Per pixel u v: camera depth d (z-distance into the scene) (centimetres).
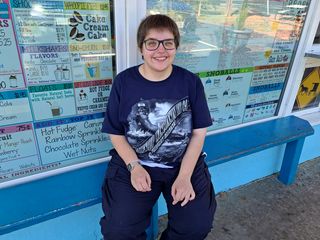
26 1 114
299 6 187
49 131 140
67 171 150
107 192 127
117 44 138
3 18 113
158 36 113
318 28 206
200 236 126
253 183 231
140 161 134
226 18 164
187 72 130
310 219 196
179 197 120
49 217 122
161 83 124
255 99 204
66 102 139
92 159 157
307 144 250
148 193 127
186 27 154
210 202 129
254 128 204
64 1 121
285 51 199
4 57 119
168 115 126
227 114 196
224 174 212
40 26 120
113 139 133
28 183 140
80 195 133
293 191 223
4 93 124
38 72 127
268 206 206
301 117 237
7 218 118
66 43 128
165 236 134
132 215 121
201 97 132
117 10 131
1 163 134
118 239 122
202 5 153
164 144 129
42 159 144
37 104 132
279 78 208
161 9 143
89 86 141
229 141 184
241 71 186
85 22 129
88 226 165
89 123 149
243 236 179
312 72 224
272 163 237
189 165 129
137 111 125
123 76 126
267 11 176
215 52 170
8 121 129
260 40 183
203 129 134
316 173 246
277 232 183
